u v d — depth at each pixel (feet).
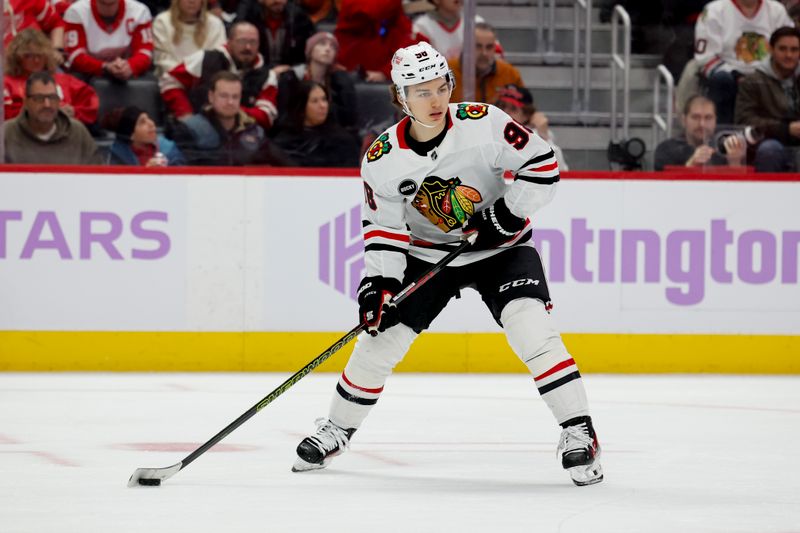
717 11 65.72
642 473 31.35
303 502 26.68
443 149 29.63
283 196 58.59
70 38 62.03
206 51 61.87
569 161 68.28
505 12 70.03
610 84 69.26
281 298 58.70
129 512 25.36
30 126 59.31
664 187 59.31
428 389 51.96
